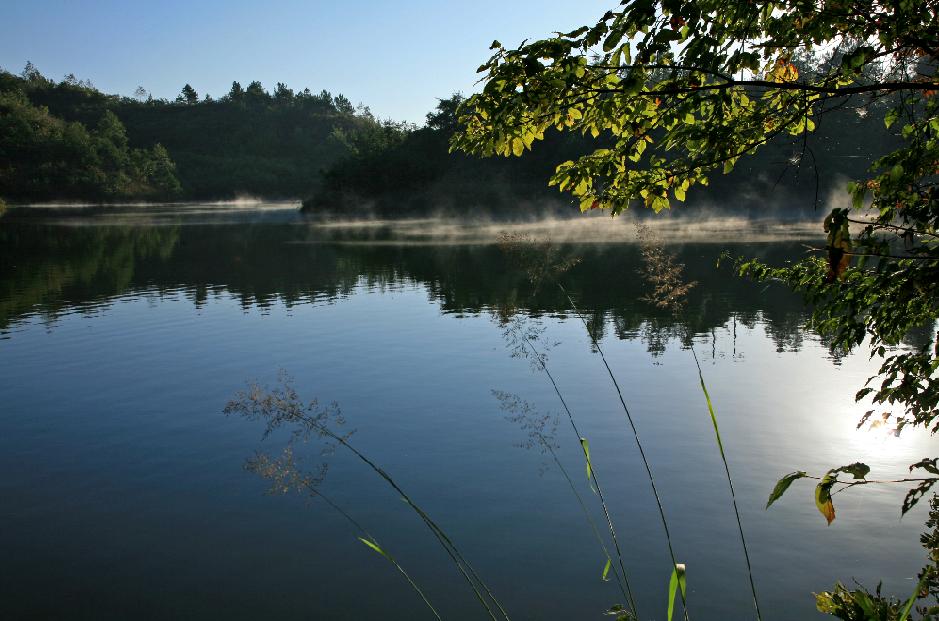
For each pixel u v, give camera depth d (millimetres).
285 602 6473
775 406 10984
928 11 3549
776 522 7453
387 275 29109
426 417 11125
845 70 3658
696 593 6301
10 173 167375
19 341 17766
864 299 3982
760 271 4598
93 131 199625
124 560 7316
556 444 9789
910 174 3402
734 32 3781
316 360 15055
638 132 4430
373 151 91562
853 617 2723
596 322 17625
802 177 54312
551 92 4043
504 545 7289
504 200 73062
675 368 13281
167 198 178250
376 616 6203
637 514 7809
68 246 46438
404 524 7801
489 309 20219
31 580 6957
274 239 50156
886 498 7824
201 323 19781
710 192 61469
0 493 8961
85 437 10852
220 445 10312
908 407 3779
